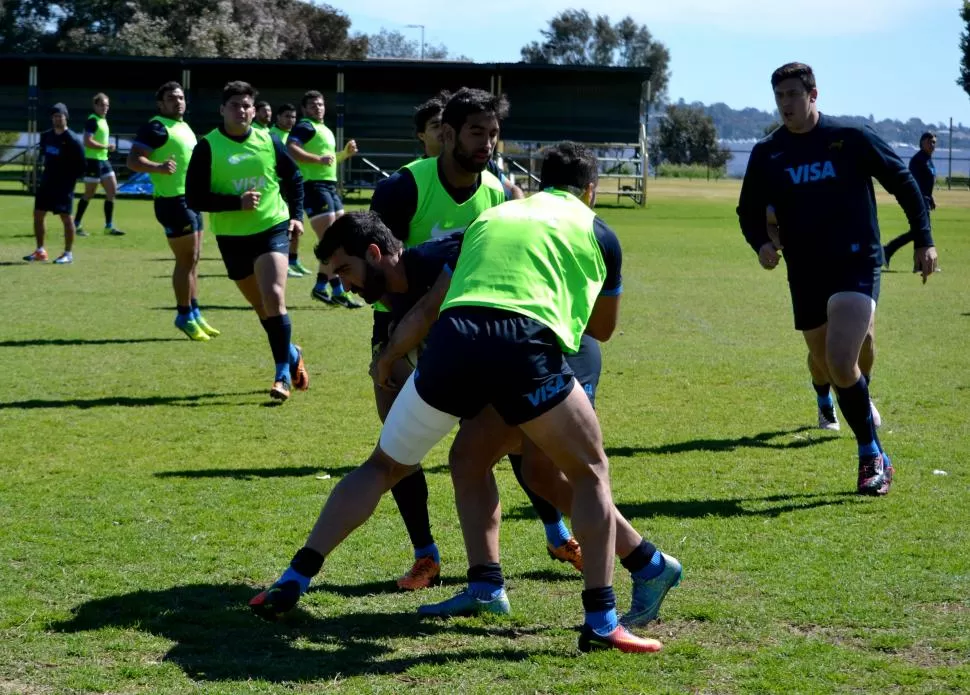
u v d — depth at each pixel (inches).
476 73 1576.0
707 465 301.6
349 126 1592.0
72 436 320.8
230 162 375.6
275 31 2933.1
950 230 1230.9
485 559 197.3
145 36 2583.7
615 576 218.5
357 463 297.0
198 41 2598.4
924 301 657.0
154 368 424.5
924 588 208.5
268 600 180.4
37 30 2928.2
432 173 228.5
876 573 216.8
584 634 180.1
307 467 292.2
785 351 482.9
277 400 372.2
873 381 417.7
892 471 284.5
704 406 375.9
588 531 177.6
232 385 397.1
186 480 277.4
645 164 1627.7
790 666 174.9
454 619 196.1
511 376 173.0
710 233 1162.6
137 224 1100.5
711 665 175.6
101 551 224.4
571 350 177.0
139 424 336.8
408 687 167.2
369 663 175.9
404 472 190.7
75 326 516.4
